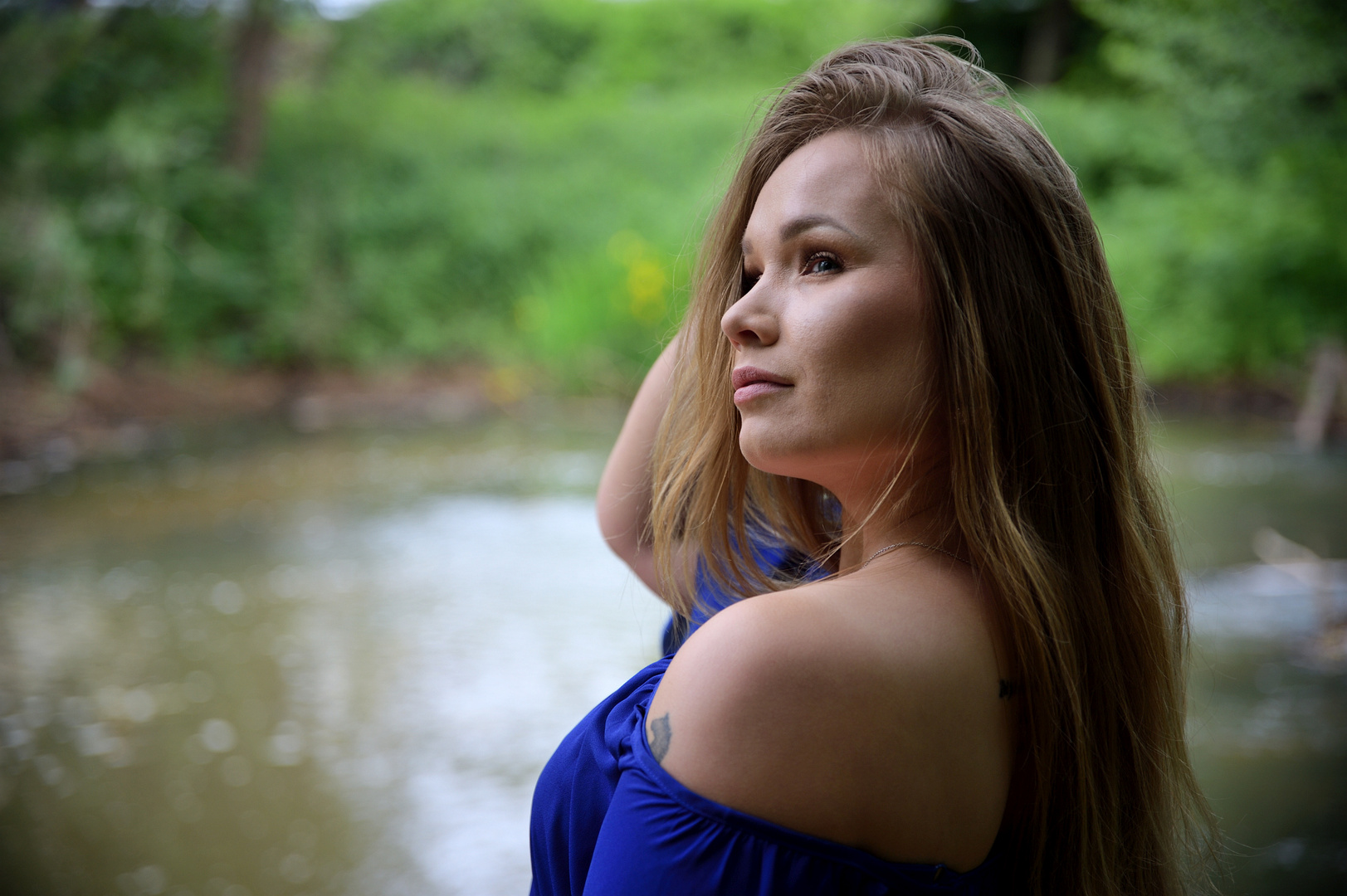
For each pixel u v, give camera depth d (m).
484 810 3.06
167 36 10.45
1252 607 4.63
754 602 0.62
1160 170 11.16
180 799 3.10
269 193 10.58
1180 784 0.80
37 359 8.64
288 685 3.89
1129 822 0.74
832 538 0.87
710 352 0.80
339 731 3.54
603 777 0.71
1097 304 0.73
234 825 2.96
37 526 5.86
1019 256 0.68
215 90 10.67
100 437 7.96
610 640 4.38
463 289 11.00
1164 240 10.05
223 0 10.56
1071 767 0.68
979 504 0.66
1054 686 0.66
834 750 0.58
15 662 4.06
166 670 4.01
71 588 4.91
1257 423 9.39
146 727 3.56
